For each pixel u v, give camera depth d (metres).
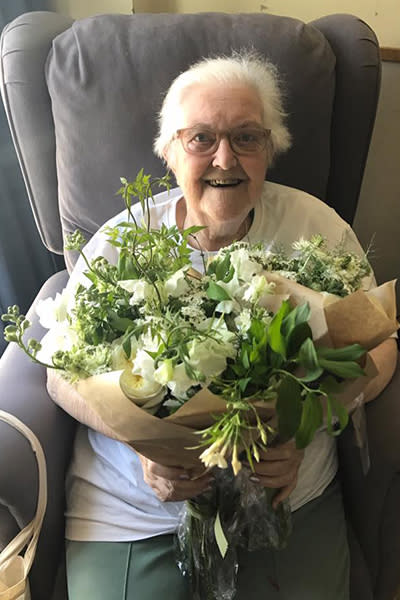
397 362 0.98
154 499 0.88
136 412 0.55
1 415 0.84
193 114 0.87
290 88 1.07
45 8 1.32
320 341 0.53
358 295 0.52
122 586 0.82
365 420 0.86
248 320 0.52
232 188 0.91
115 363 0.56
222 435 0.47
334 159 1.19
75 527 0.89
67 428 0.96
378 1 1.33
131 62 1.05
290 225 1.05
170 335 0.52
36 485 0.81
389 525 0.90
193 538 0.82
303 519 0.90
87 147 1.10
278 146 1.00
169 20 1.07
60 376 0.60
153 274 0.60
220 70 0.89
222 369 0.51
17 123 1.11
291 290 0.58
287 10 1.38
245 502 0.82
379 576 0.97
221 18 1.08
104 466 0.94
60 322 0.61
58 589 0.92
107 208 1.14
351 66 1.10
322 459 0.95
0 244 1.26
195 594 0.84
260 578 0.85
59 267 1.44
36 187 1.18
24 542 0.79
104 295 0.60
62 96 1.07
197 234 0.99
